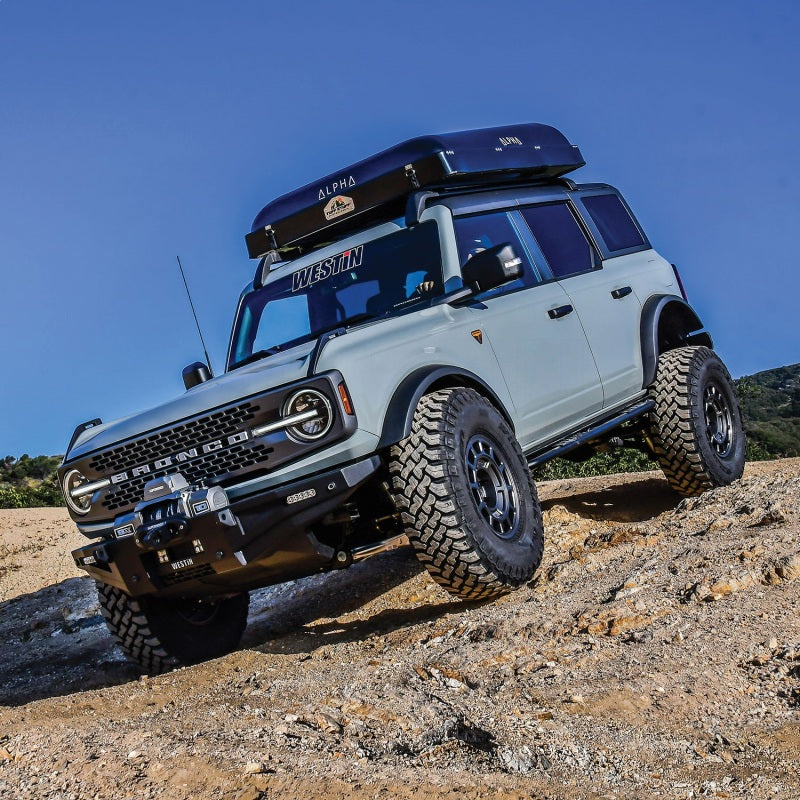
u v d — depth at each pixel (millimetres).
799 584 4188
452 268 5707
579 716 3316
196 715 3674
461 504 4797
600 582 4777
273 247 6473
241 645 6090
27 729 3777
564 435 6414
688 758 2986
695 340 8008
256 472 4840
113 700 4316
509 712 3381
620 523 7055
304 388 4703
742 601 4125
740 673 3541
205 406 4879
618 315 6961
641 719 3268
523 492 5328
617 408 6918
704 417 7191
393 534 5477
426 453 4793
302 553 4875
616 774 2916
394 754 3139
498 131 6660
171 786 2996
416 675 3902
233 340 6410
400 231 5988
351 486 4695
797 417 41406
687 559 4730
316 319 6051
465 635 4387
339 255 6164
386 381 4918
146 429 5012
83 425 5547
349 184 6188
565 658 3844
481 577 4855
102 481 5137
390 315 5348
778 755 2953
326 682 3902
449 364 5285
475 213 6137
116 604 5504
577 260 6945
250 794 2859
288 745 3188
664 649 3791
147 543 4781
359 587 6703
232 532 4758
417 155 6016
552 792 2809
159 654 5605
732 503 5750
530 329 6047
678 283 7949
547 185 7160
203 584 5078
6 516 13508
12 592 10031
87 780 3139
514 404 5734
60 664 6848
